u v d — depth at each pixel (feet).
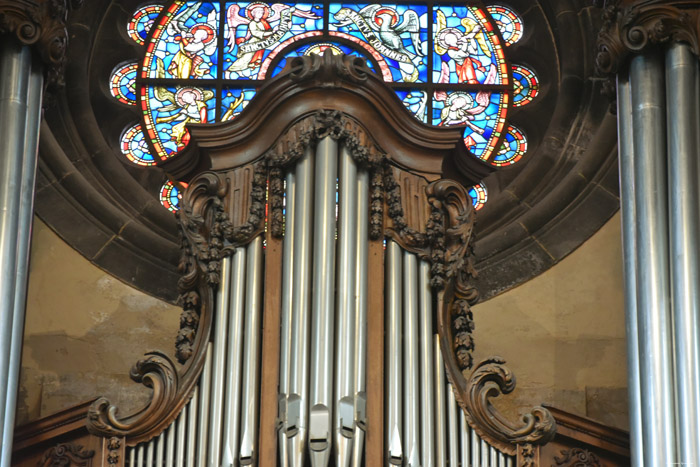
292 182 36.55
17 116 35.22
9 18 35.65
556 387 42.11
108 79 47.32
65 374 41.96
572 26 47.21
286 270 35.70
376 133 36.83
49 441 38.19
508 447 34.40
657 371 33.42
